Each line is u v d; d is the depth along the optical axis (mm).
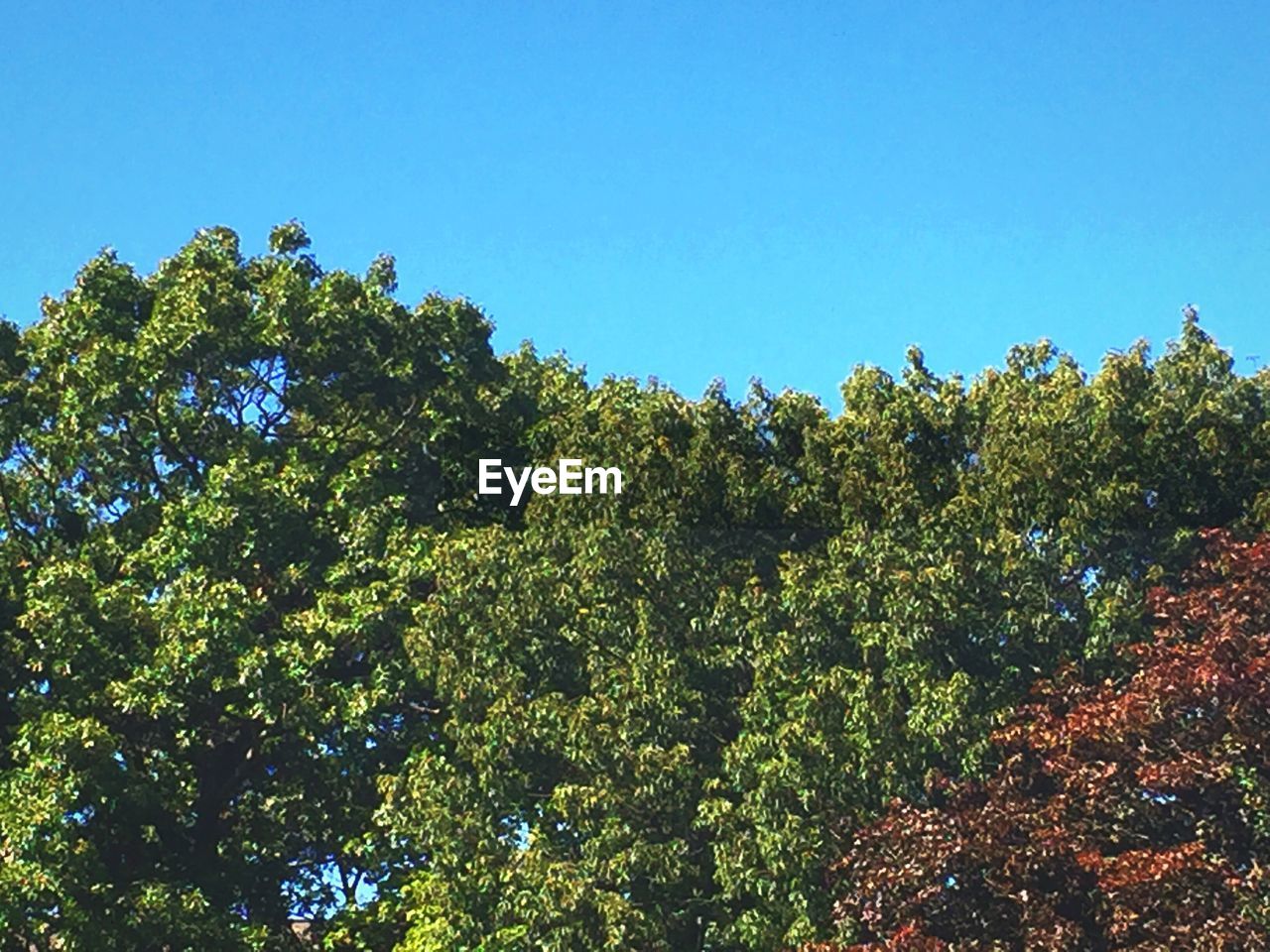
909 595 28297
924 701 27469
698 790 28781
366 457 33812
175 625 30797
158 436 33594
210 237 35812
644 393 35656
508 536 31188
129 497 34062
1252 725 26078
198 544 31938
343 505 32875
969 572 28844
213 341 33250
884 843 26047
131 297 34781
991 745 27594
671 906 28422
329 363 34438
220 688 30656
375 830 31734
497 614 30406
